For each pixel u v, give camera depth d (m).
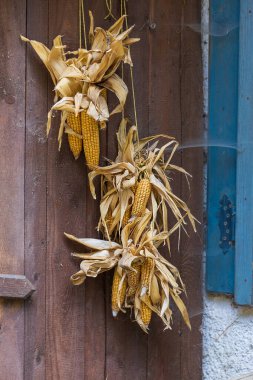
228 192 2.50
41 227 2.30
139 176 2.30
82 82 2.20
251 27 2.41
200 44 2.54
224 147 2.51
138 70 2.40
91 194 2.34
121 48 2.17
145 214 2.29
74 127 2.24
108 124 2.35
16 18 2.26
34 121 2.28
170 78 2.46
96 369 2.38
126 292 2.32
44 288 2.31
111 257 2.29
